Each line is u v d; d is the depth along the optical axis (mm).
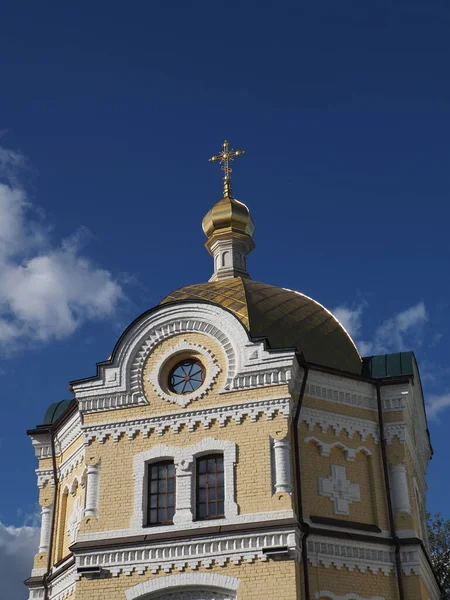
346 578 25531
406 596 26172
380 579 26188
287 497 24547
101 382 27812
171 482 26234
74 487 30078
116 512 26000
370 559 26281
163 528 25234
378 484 27938
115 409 27453
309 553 25125
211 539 24516
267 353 26484
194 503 25484
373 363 30250
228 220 38312
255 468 25266
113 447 27016
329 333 30734
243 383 26406
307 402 27625
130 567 24969
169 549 24844
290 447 25984
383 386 29266
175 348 27672
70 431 30938
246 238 38500
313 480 26719
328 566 25344
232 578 23938
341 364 29750
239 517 24688
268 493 24797
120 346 28109
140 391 27453
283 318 30062
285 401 25875
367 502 27516
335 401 28266
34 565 30578
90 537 25812
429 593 28812
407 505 27609
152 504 26062
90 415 27656
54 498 31516
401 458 28344
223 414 26281
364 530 26688
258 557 23969
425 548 29594
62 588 28484
